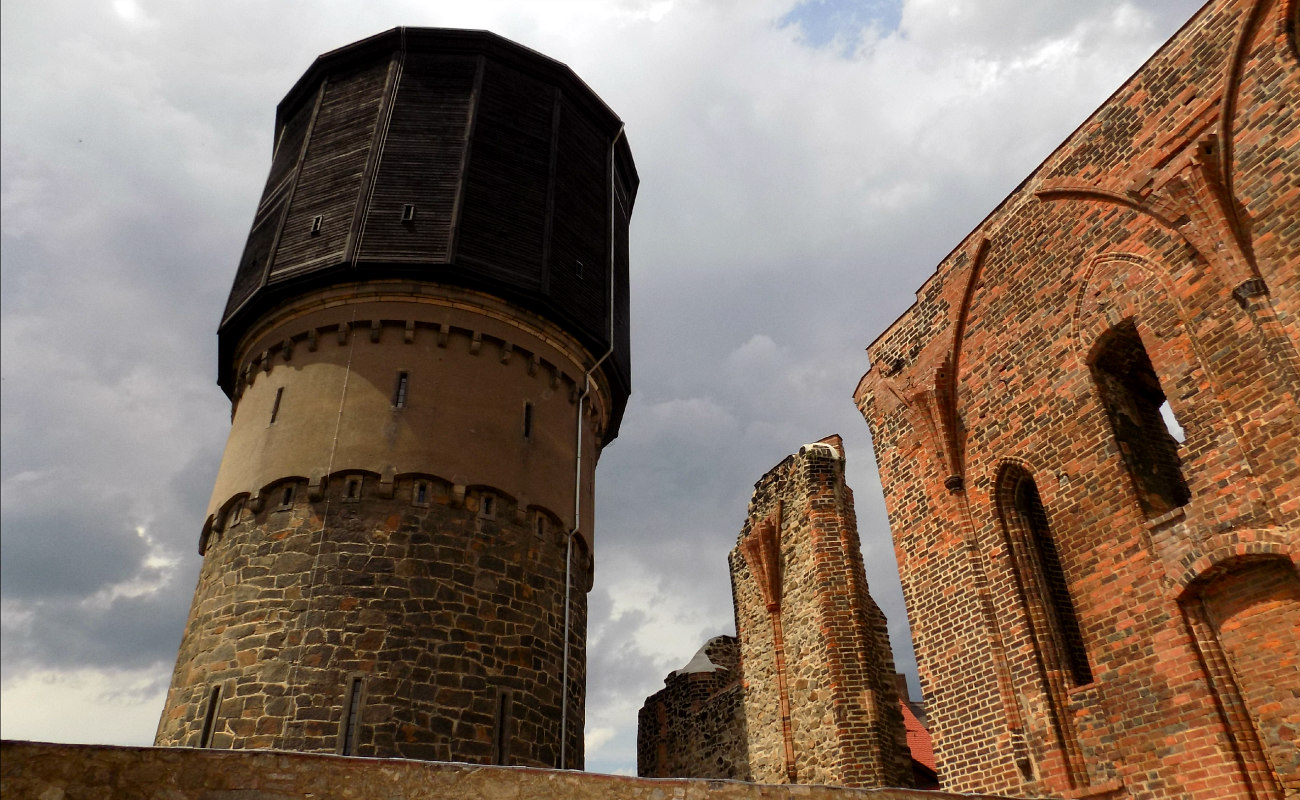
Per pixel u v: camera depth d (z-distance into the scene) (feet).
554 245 70.33
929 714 51.29
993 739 46.24
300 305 64.03
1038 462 47.14
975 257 54.60
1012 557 47.96
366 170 67.97
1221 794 34.99
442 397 60.90
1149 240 43.24
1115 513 42.16
